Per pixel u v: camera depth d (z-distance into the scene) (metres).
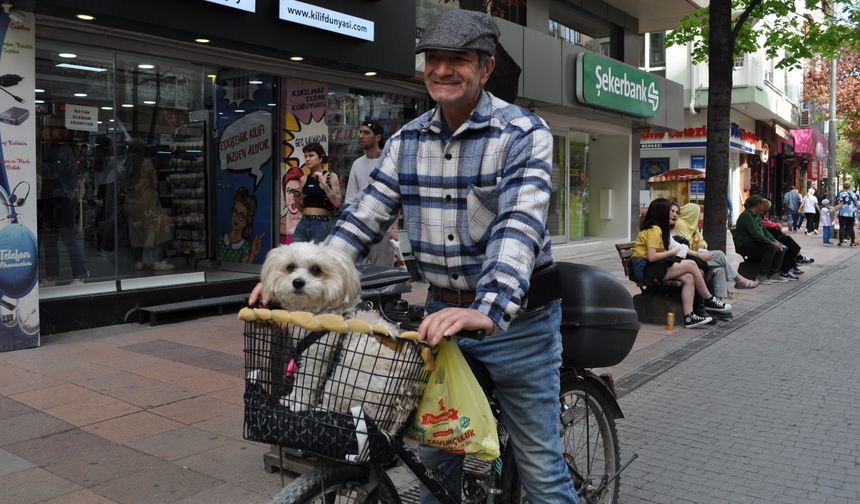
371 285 3.60
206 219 9.86
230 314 8.79
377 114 11.19
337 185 8.37
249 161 9.92
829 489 4.09
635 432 5.06
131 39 7.88
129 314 8.09
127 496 3.72
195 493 3.77
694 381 6.41
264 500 3.70
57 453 4.30
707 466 4.43
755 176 31.67
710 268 9.37
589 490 3.22
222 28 7.80
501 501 2.77
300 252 2.20
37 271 6.83
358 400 2.02
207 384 5.74
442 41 2.25
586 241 17.86
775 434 5.01
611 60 14.98
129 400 5.31
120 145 8.48
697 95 23.69
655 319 8.88
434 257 2.48
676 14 17.98
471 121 2.35
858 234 27.00
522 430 2.60
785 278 13.63
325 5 8.80
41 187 7.55
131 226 8.62
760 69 25.58
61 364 6.29
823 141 43.22
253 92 9.80
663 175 17.55
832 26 12.71
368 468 2.26
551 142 2.34
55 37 7.45
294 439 1.98
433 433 2.18
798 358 7.28
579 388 3.17
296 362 2.06
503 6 13.72
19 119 6.65
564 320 2.98
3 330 6.62
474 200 2.33
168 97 9.06
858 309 10.27
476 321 1.99
